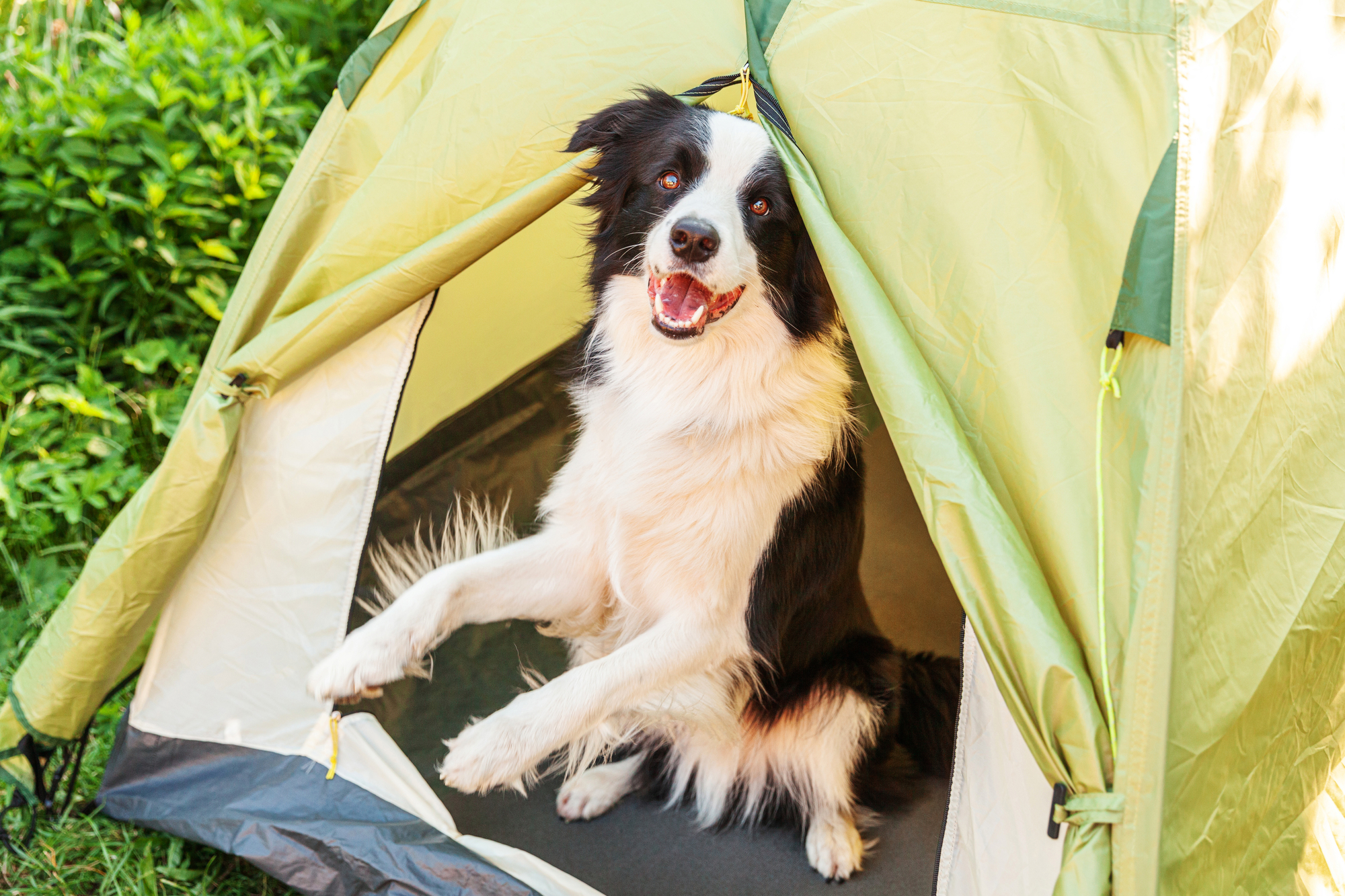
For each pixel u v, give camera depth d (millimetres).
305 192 1350
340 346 1313
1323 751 1354
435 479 1524
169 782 1390
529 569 1406
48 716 1361
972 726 1201
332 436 1350
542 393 1662
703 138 1293
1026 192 1137
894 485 1716
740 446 1356
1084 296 1116
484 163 1265
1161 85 1116
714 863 1431
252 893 1354
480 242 1265
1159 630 1073
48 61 2045
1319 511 1237
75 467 1747
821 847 1433
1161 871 1075
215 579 1377
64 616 1353
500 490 1594
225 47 2070
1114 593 1086
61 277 1829
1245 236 1144
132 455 1787
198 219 1889
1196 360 1098
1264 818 1265
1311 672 1276
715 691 1377
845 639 1488
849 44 1193
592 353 1413
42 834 1377
